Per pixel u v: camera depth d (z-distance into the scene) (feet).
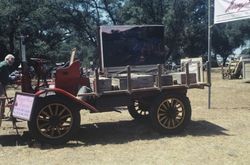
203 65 34.45
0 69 30.73
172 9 157.38
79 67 30.83
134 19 158.71
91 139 31.27
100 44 33.78
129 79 31.14
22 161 25.71
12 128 34.78
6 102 34.60
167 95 32.14
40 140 28.91
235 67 92.58
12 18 133.49
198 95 56.54
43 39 157.17
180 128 32.55
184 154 26.81
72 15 159.74
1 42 144.05
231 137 31.37
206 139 30.76
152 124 32.04
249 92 59.93
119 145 29.30
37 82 31.19
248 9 40.29
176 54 185.16
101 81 30.58
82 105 29.89
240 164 24.73
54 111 29.25
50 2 149.79
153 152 27.37
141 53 34.50
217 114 40.83
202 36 176.65
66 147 28.94
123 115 40.98
